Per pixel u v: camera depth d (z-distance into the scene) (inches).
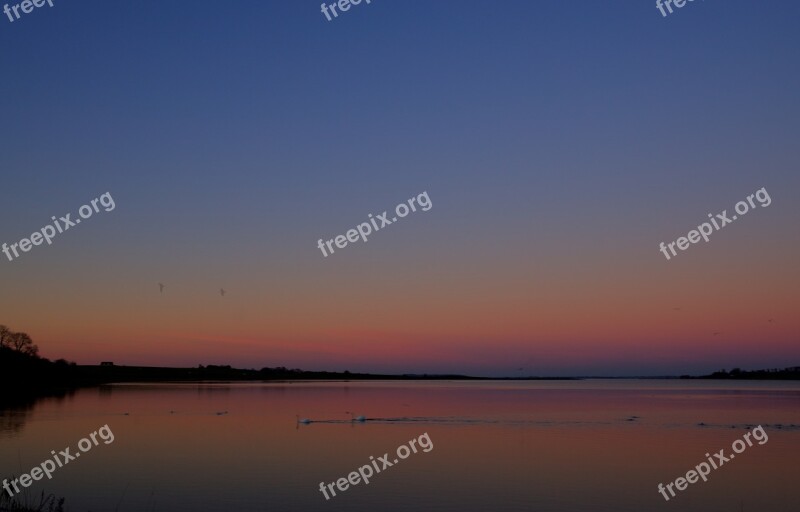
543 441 2188.7
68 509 1195.3
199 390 6210.6
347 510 1226.6
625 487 1449.3
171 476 1507.1
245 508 1232.2
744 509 1289.4
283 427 2598.4
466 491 1393.9
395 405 4170.8
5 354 5103.3
